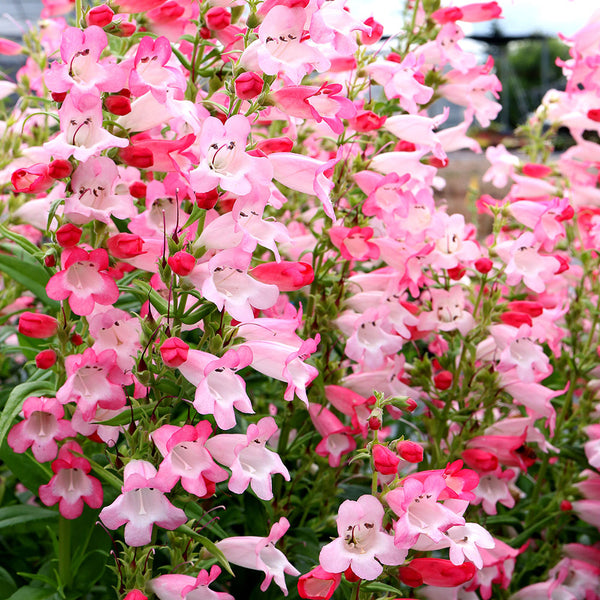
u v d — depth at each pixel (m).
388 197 0.46
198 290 0.35
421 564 0.36
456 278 0.47
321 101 0.38
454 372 0.49
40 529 0.46
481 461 0.46
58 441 0.39
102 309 0.38
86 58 0.35
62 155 0.34
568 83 0.57
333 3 0.39
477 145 0.54
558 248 0.55
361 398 0.45
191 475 0.34
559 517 0.51
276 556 0.37
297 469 0.49
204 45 0.41
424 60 0.49
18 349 0.45
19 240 0.39
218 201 0.36
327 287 0.47
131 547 0.36
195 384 0.34
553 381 0.57
